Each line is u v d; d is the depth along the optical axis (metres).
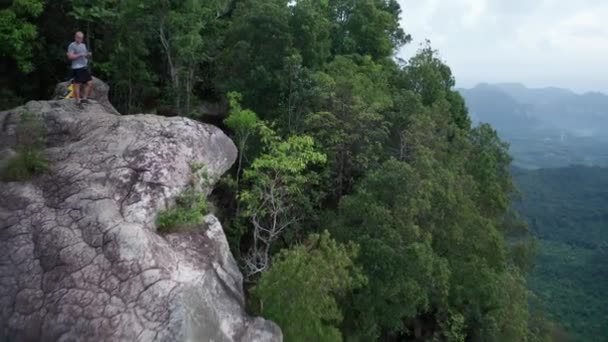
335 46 34.62
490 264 23.56
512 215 32.56
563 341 51.75
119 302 9.34
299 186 18.53
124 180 11.91
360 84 24.38
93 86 18.69
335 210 20.25
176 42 20.27
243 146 18.97
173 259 10.65
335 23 34.16
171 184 12.17
